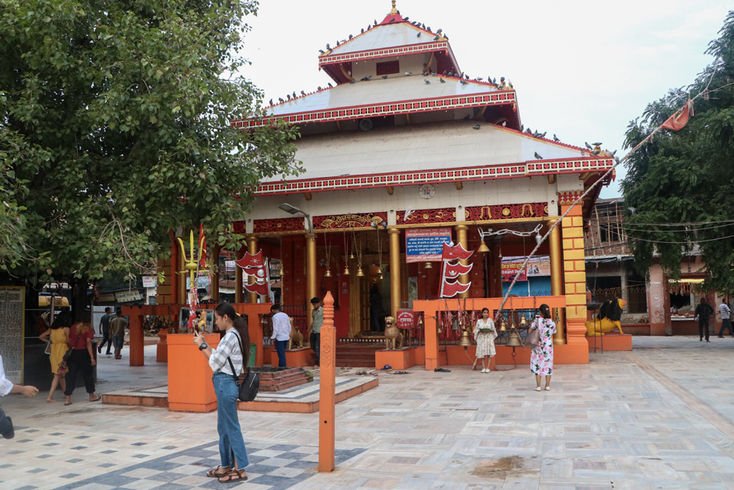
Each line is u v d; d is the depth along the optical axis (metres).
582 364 15.50
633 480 5.55
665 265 20.78
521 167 15.79
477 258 20.31
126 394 10.99
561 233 17.67
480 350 14.45
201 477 6.01
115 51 10.87
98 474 6.17
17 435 8.23
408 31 21.47
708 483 5.41
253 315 16.14
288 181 17.02
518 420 8.50
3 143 10.13
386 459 6.55
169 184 11.14
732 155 18.53
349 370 15.73
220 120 12.48
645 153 22.50
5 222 8.38
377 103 18.56
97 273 10.28
